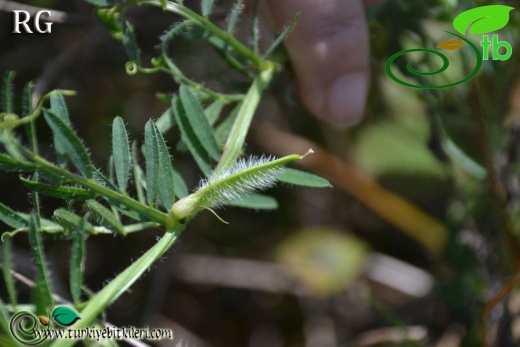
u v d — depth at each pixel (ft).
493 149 1.40
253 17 1.06
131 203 0.89
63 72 1.54
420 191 1.72
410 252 1.87
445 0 1.26
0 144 1.13
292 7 1.12
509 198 1.42
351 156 1.74
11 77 0.91
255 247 1.82
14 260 1.38
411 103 1.68
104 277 1.67
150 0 1.01
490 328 1.38
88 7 1.47
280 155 1.73
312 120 1.72
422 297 1.65
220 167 0.99
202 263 1.77
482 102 1.40
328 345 1.76
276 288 1.81
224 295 1.87
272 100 1.73
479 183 1.48
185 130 1.01
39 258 0.84
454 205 1.54
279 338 1.84
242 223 1.82
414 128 1.73
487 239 1.44
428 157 1.72
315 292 1.71
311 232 1.76
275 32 1.15
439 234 1.64
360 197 1.69
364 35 1.14
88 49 1.49
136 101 1.62
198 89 1.06
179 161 1.59
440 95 1.38
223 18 1.20
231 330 1.85
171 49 1.48
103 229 0.93
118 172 0.90
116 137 0.90
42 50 1.55
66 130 0.88
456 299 1.44
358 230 1.90
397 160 1.72
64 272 1.55
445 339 1.48
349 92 1.15
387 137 1.74
